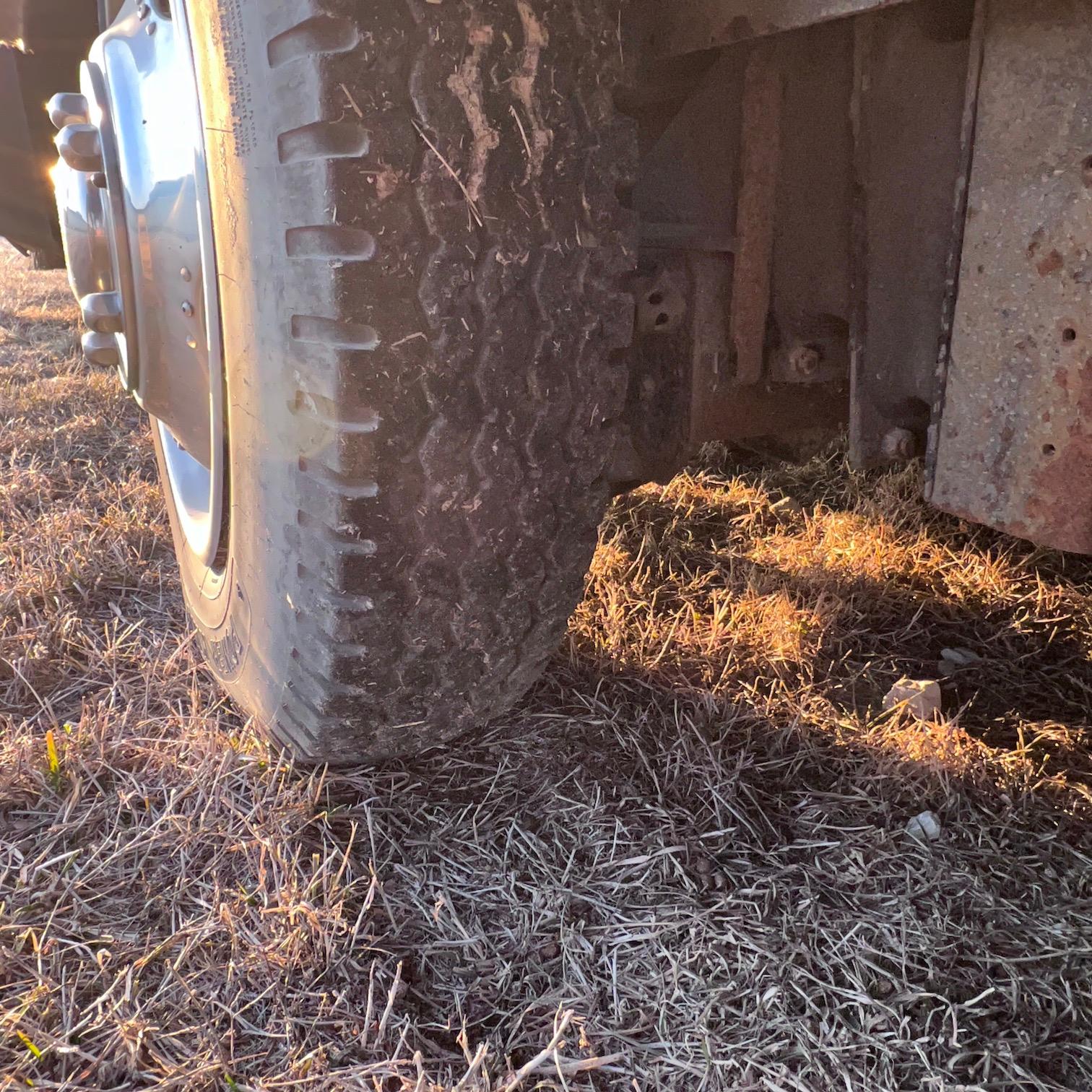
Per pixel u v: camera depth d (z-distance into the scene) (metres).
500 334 1.41
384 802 1.89
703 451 3.66
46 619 2.54
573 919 1.67
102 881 1.71
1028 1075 1.39
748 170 1.83
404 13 1.25
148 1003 1.45
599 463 1.59
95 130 1.98
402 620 1.54
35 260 3.53
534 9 1.33
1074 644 2.50
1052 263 1.46
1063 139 1.41
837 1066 1.41
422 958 1.58
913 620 2.60
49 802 1.89
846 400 2.24
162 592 2.75
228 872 1.74
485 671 1.69
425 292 1.35
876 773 2.02
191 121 1.56
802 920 1.65
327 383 1.37
